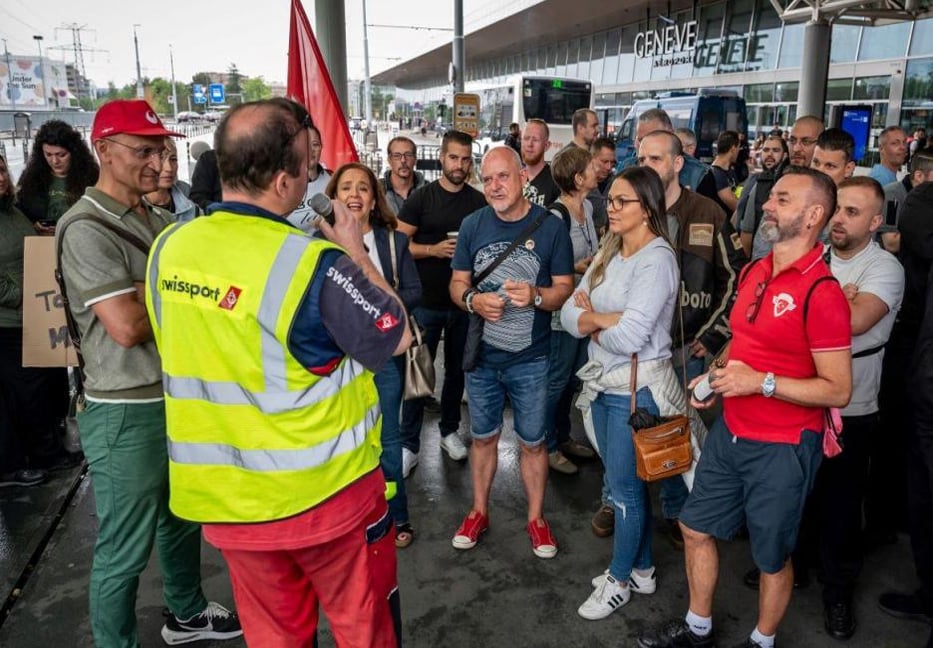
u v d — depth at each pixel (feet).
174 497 5.21
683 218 9.68
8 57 193.16
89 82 318.86
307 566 5.33
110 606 7.21
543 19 82.58
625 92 84.17
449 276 12.71
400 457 10.02
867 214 8.16
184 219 13.92
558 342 12.06
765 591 7.58
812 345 6.75
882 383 9.92
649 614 8.97
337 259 4.88
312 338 4.79
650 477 7.92
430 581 9.66
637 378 8.30
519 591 9.45
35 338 10.11
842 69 52.13
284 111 4.96
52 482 12.48
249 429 4.90
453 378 13.25
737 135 19.69
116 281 6.64
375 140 55.01
